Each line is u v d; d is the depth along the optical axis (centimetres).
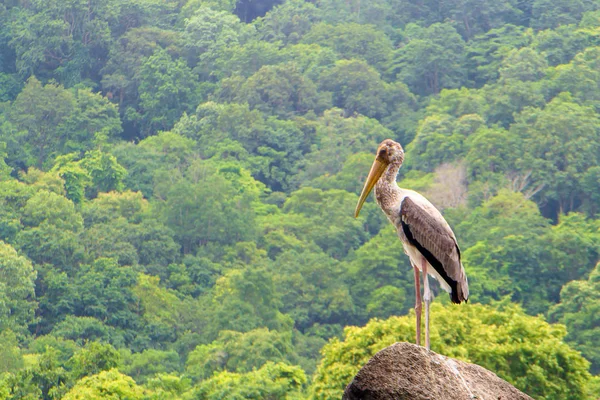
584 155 7881
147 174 8538
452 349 2409
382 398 656
